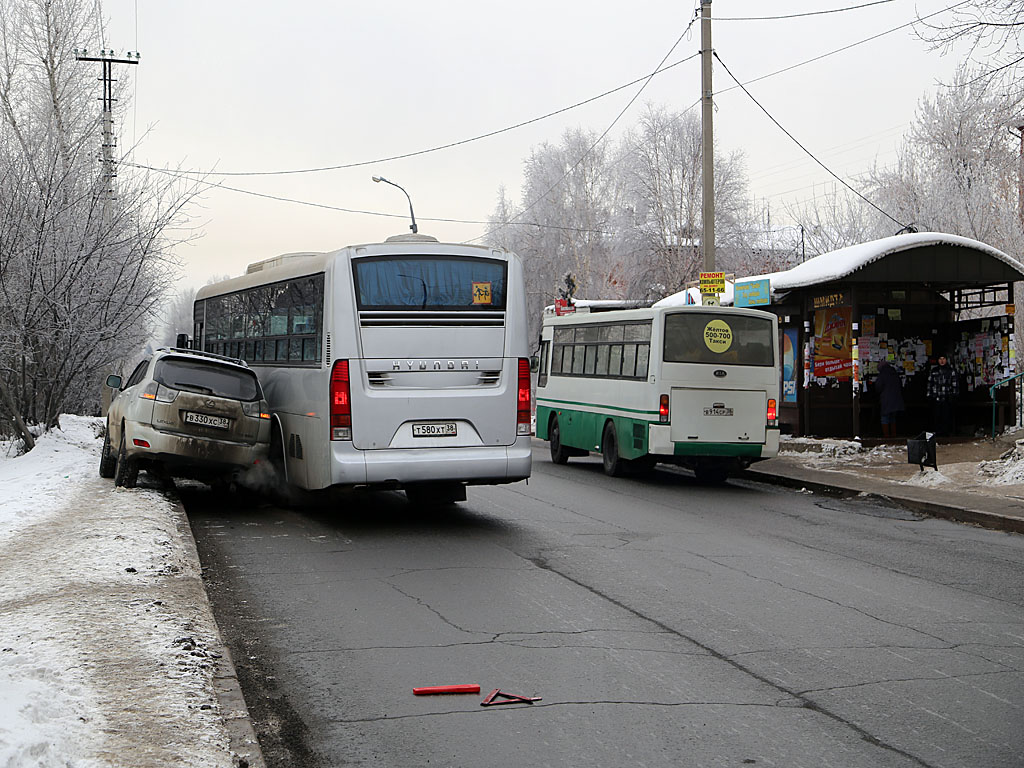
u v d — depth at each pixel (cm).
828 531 1268
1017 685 617
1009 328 2086
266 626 749
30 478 1573
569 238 6244
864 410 2230
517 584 905
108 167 2127
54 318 2009
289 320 1333
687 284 5297
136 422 1293
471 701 580
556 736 521
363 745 509
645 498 1589
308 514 1346
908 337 2227
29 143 2030
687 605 830
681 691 599
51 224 1944
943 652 693
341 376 1155
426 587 889
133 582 810
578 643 706
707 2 2259
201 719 502
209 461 1305
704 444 1738
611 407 1923
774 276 2309
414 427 1171
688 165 5488
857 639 726
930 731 532
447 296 1191
